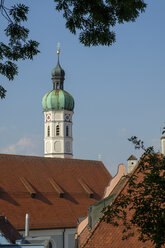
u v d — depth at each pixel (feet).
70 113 541.34
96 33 82.64
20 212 305.32
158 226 83.66
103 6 79.46
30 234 300.61
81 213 335.67
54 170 361.71
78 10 79.87
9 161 340.59
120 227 115.75
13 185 322.14
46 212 318.24
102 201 151.74
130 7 78.28
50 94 538.06
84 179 372.17
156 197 86.58
